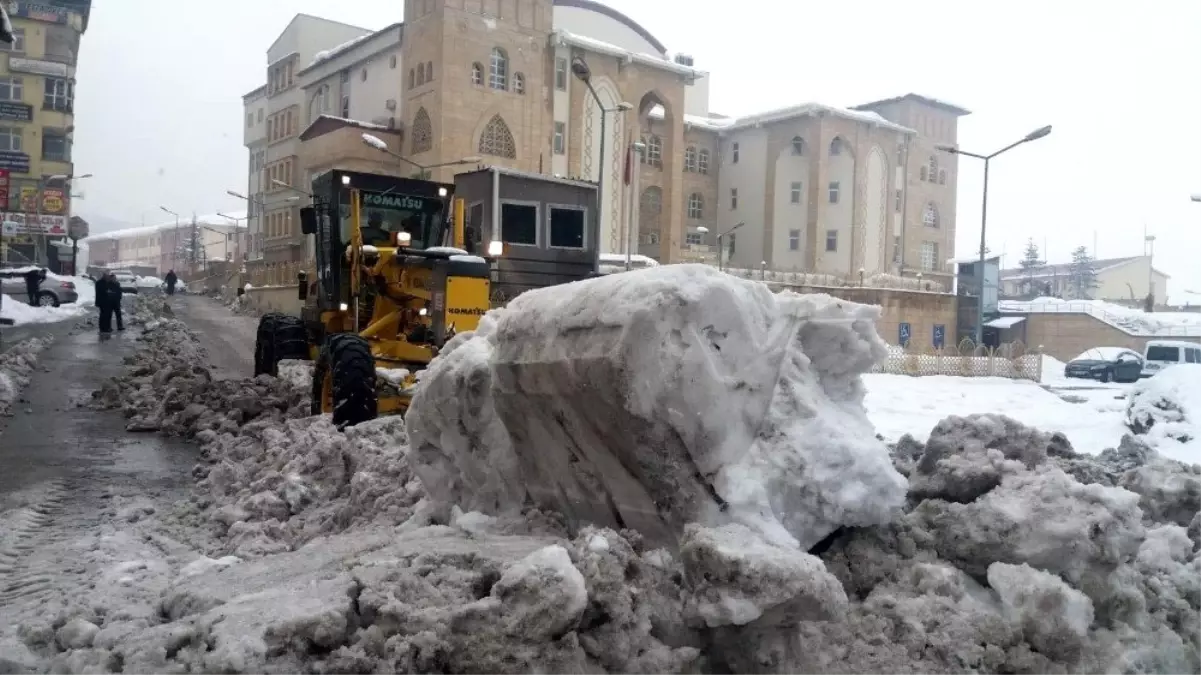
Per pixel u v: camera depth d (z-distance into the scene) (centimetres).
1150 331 4775
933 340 4484
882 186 5541
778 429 360
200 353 2108
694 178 5644
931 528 396
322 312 1172
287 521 598
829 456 360
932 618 341
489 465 462
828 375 393
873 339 397
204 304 4422
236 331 2911
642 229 4931
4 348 1989
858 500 361
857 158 5372
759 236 5522
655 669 304
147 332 2534
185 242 10750
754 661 313
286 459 699
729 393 347
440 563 348
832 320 388
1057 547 362
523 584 297
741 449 350
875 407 1573
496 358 419
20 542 579
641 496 365
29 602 451
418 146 4119
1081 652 342
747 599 295
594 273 2567
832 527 366
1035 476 401
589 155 4450
